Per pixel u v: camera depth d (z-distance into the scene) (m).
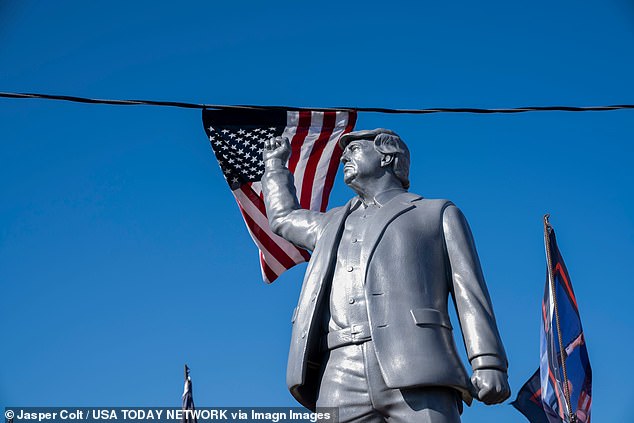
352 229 11.34
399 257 10.84
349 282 10.85
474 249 11.12
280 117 16.02
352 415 10.44
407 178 11.85
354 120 16.09
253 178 15.70
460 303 10.80
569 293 21.08
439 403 10.30
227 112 15.96
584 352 20.73
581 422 20.52
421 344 10.36
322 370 10.77
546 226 21.41
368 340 10.53
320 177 15.87
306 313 10.88
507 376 10.52
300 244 11.99
